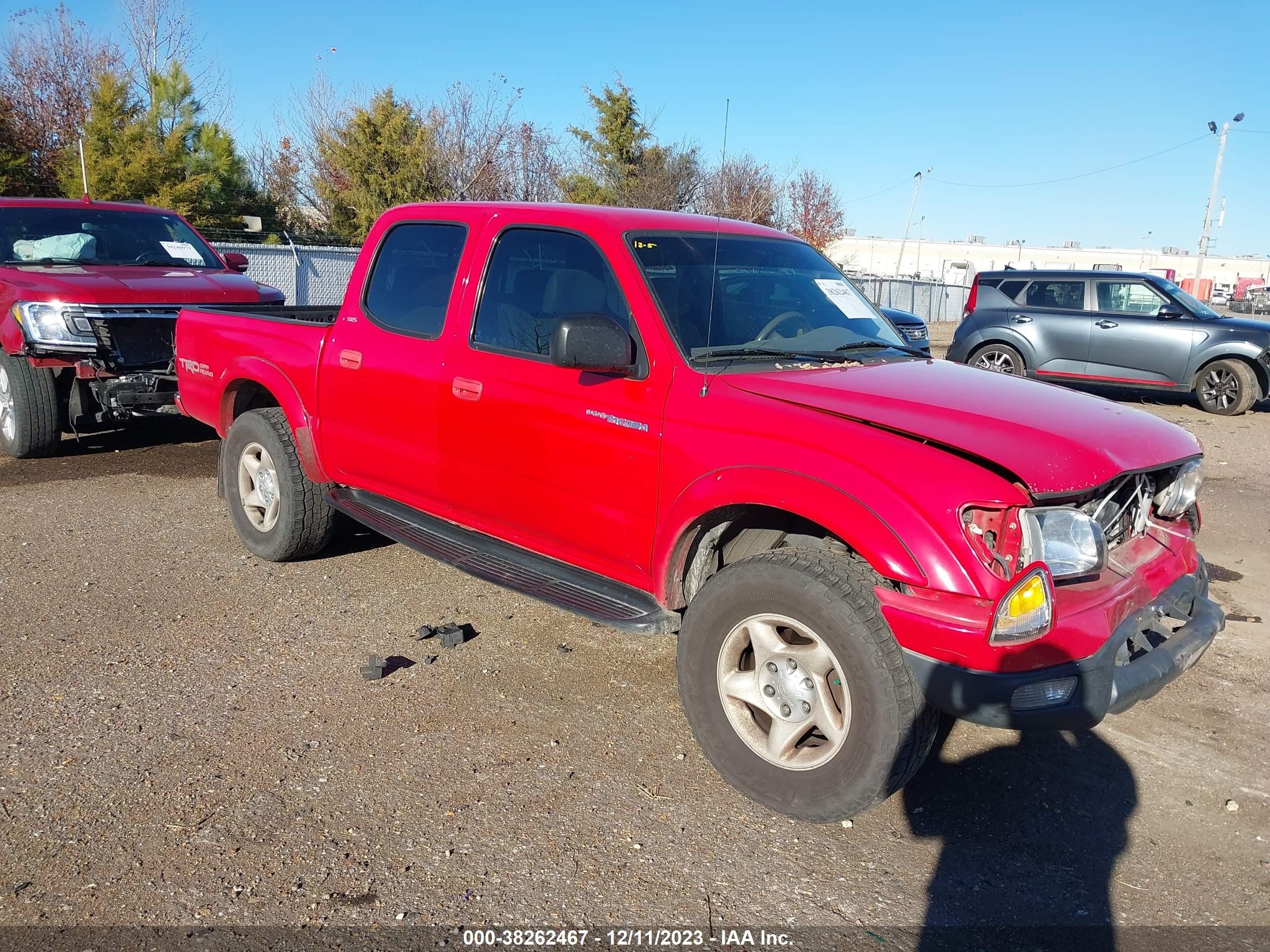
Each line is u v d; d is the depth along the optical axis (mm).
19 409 7266
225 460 5363
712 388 3301
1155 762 3605
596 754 3502
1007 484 2750
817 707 3004
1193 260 102125
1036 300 13531
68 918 2594
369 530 6023
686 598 3510
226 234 25656
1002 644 2676
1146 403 13492
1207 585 3623
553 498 3766
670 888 2797
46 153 25578
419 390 4227
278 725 3621
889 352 4016
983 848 3045
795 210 38938
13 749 3389
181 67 27328
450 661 4219
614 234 3719
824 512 2881
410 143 28719
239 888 2729
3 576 5039
